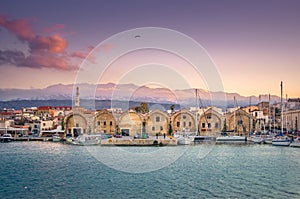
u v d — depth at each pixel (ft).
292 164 150.51
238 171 131.13
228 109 298.97
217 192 97.04
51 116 418.92
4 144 277.03
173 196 92.84
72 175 123.34
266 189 100.42
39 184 108.37
